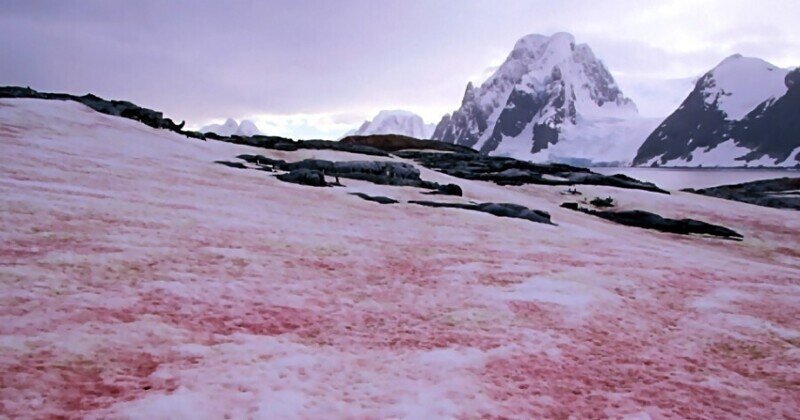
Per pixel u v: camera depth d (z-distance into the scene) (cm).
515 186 6569
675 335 1428
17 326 965
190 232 2000
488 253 2352
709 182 17362
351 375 963
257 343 1068
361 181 5069
